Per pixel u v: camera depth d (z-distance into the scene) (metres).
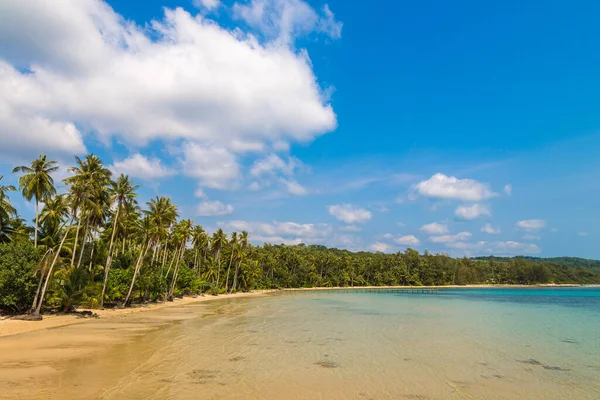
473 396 16.84
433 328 38.06
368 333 34.38
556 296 109.94
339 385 18.03
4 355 24.05
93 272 55.72
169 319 45.06
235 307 64.94
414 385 18.23
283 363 22.28
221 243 109.88
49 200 53.38
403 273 191.38
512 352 26.31
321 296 106.50
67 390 16.70
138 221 63.97
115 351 25.48
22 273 38.84
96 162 46.09
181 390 16.89
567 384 18.84
